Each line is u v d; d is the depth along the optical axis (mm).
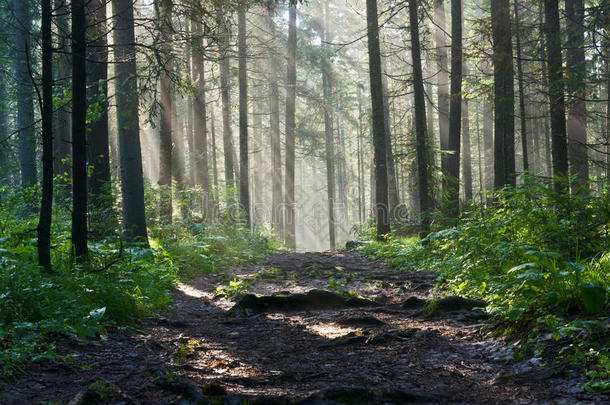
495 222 8148
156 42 8180
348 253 18109
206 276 11367
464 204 15430
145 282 7688
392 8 15250
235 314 7113
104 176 11992
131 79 10375
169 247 11961
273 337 5852
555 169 13516
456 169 17234
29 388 3596
